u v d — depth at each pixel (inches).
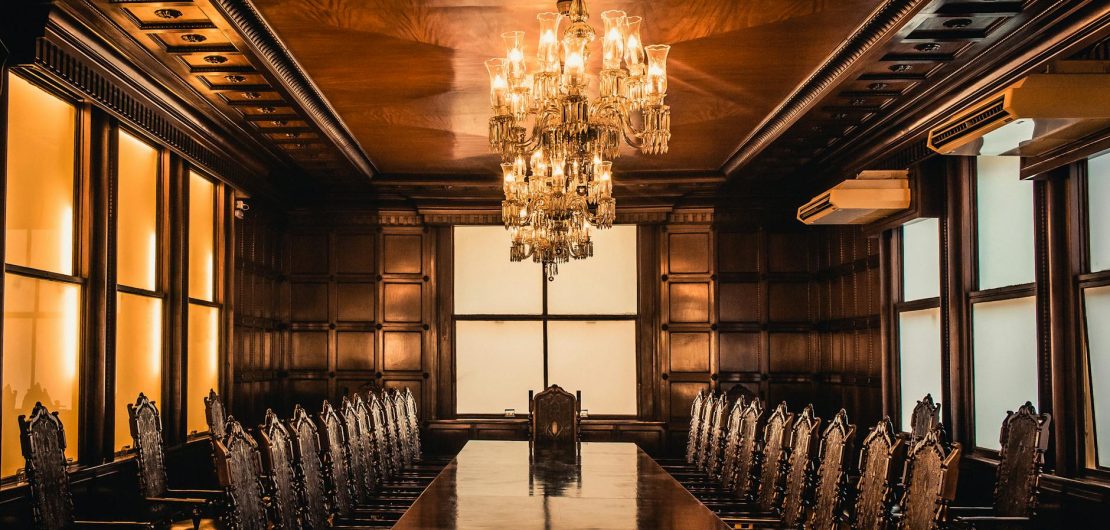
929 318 323.6
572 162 232.4
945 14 215.9
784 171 404.5
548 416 350.9
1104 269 232.1
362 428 289.7
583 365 463.2
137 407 249.6
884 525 176.9
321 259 453.4
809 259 446.6
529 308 466.0
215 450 169.8
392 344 452.4
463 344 465.4
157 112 281.0
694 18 227.6
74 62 231.0
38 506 193.2
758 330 447.2
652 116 214.4
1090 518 228.1
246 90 280.4
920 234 332.8
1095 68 201.2
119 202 269.1
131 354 276.4
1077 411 237.8
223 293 355.6
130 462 267.4
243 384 383.2
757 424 267.6
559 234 300.5
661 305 452.4
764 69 268.4
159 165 297.0
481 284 466.6
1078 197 240.2
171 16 219.9
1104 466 230.8
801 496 218.2
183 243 308.7
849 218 335.6
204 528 285.0
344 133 347.3
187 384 314.5
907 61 249.9
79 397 246.8
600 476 261.7
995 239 286.5
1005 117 204.5
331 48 249.9
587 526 189.0
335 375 449.1
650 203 445.7
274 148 358.9
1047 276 248.7
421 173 429.4
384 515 250.8
